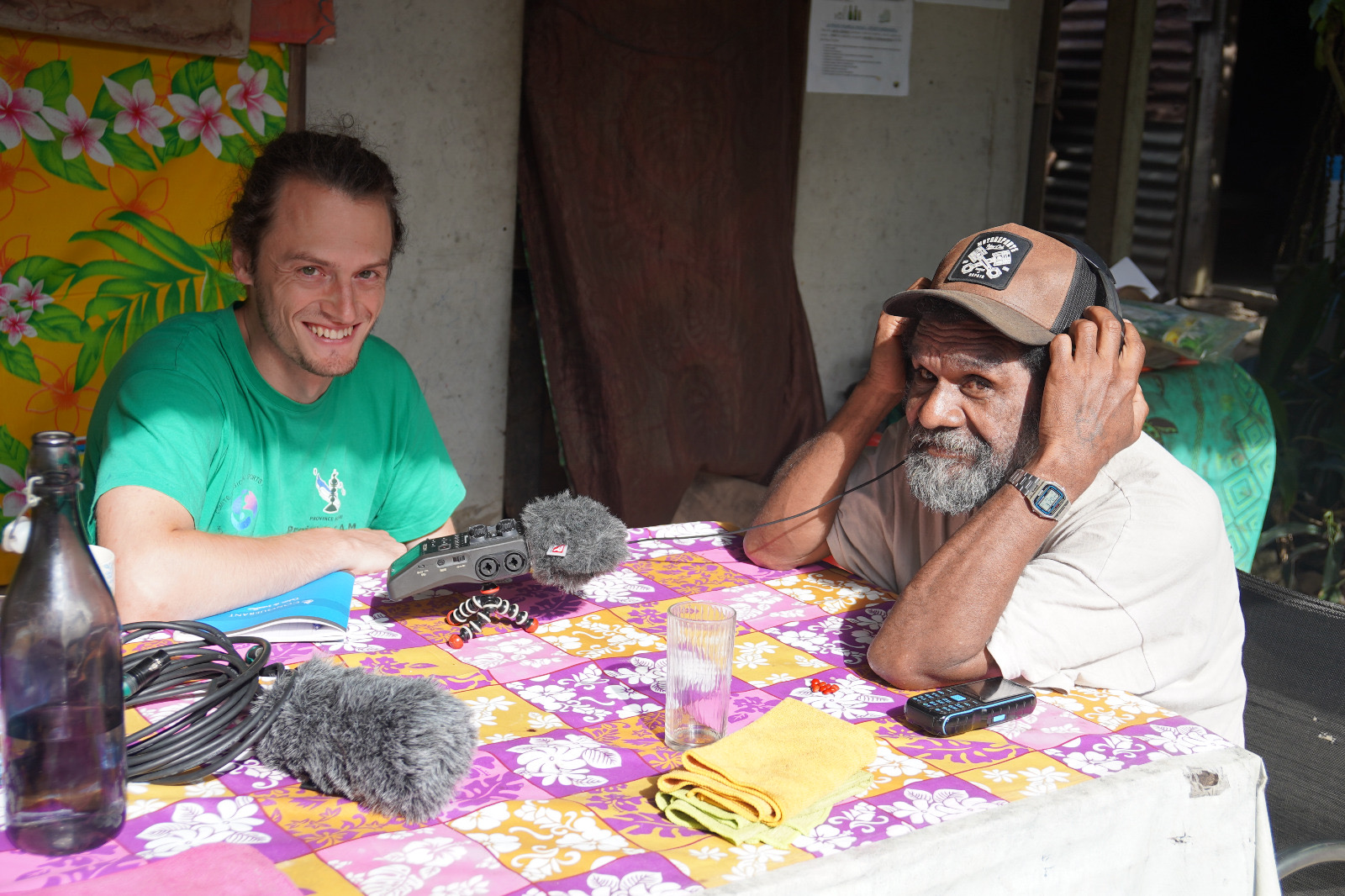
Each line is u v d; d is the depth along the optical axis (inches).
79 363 118.3
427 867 39.2
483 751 48.3
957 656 56.6
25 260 113.7
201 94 120.3
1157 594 60.5
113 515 66.6
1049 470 58.9
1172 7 256.5
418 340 147.1
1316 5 173.5
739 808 41.9
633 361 151.7
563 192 146.1
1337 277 178.2
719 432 161.0
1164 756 49.9
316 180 71.8
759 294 161.9
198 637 59.1
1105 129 199.8
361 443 85.3
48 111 112.1
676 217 153.7
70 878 37.9
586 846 40.8
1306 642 72.2
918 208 182.5
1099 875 46.6
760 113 158.1
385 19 134.7
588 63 145.8
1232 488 129.3
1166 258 268.7
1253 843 50.6
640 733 50.6
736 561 78.3
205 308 124.4
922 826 42.8
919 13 173.0
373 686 45.1
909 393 65.6
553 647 60.9
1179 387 131.6
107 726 39.7
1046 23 187.8
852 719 53.3
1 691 39.4
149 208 119.4
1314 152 206.1
